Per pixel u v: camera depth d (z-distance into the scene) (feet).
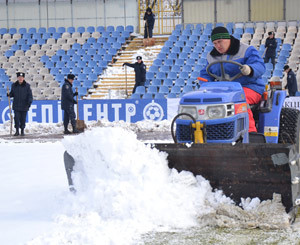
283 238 12.82
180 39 79.97
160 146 15.47
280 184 14.28
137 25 89.15
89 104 59.16
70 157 16.61
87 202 15.43
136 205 14.47
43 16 90.48
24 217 15.94
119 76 74.54
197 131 15.87
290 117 19.54
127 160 15.19
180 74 70.44
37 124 57.98
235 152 14.52
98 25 89.86
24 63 80.53
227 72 19.40
